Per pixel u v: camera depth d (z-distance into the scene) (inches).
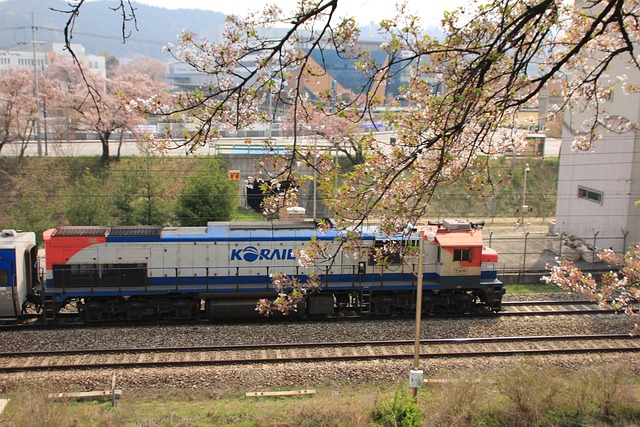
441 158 298.0
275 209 386.9
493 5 310.8
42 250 1077.8
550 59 385.7
